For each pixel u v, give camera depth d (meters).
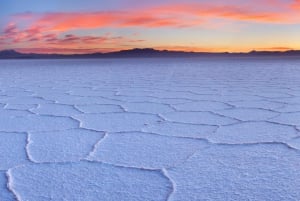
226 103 2.88
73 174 1.18
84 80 5.94
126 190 1.04
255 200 0.96
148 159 1.34
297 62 14.65
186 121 2.10
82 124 2.05
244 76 6.36
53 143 1.60
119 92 3.90
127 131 1.83
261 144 1.53
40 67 12.01
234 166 1.24
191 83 4.96
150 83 5.05
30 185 1.09
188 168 1.23
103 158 1.36
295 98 3.15
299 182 1.08
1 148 1.52
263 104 2.79
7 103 3.10
